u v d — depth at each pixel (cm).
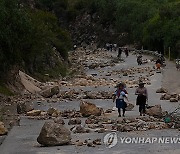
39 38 5822
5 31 3947
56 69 6681
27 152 1916
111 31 14762
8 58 4128
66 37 9156
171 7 9881
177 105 3291
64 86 4878
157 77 5391
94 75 6247
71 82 5338
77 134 2261
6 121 2734
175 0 12094
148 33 10250
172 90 4247
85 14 16525
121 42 13338
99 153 1853
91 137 2173
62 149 1945
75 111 3025
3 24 3916
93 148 1950
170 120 2569
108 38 14638
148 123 2514
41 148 1983
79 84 5000
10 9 4091
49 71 6234
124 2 13788
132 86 4619
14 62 4244
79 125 2494
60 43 8188
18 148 2002
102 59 9569
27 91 4284
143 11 12275
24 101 3575
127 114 2908
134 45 12169
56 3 16738
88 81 5281
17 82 4312
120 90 2836
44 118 2814
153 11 11844
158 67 6312
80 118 2800
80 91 4350
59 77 6306
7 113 3036
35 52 5578
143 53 10100
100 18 15725
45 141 2020
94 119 2667
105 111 3048
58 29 9038
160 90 4059
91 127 2441
